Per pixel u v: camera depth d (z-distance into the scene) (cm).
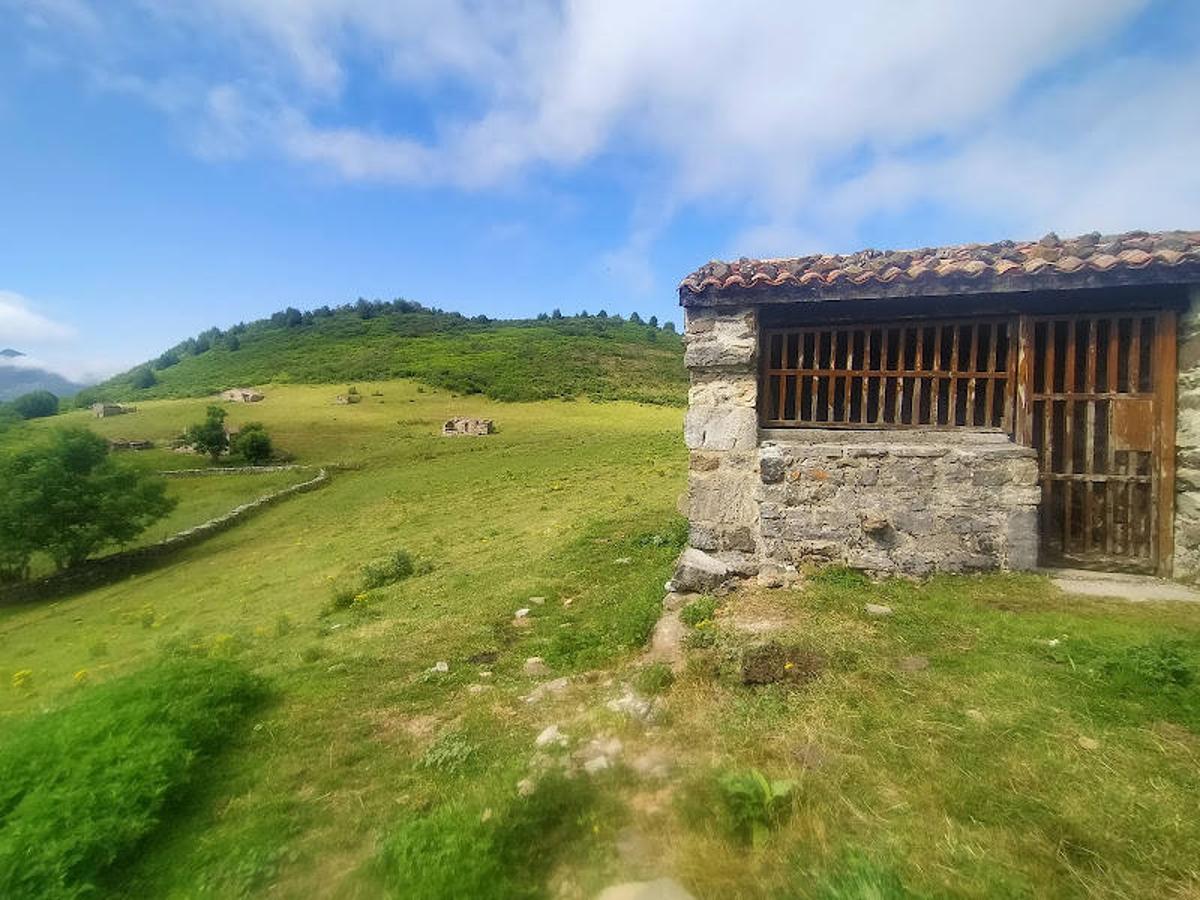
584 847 349
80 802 430
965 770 371
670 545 1147
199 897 365
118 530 2805
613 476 2475
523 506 2105
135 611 1877
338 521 2661
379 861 366
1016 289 674
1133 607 597
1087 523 707
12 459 2802
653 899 309
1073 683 459
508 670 687
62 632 1842
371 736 557
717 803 362
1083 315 695
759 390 809
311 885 370
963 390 792
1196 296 651
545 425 5222
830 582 711
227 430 5134
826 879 292
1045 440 714
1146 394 682
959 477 703
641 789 396
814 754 400
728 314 789
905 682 479
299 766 510
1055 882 286
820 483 746
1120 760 370
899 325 764
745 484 792
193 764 507
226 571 2211
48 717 594
